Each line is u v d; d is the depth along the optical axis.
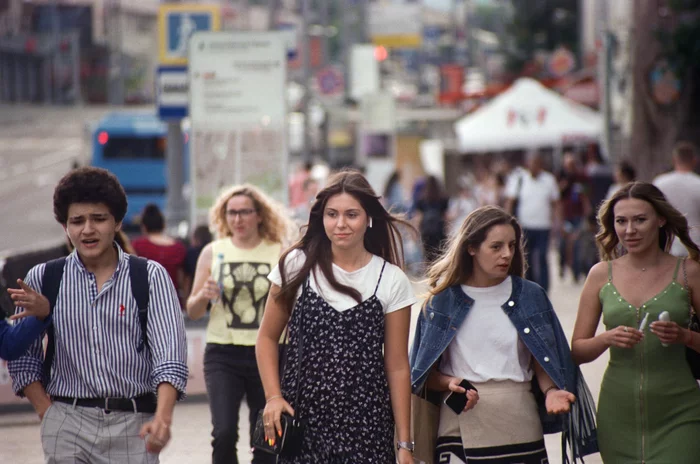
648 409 14.88
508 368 14.56
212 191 40.56
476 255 14.63
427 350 14.76
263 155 40.50
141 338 13.14
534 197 44.56
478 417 14.45
